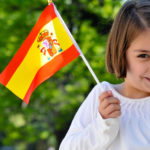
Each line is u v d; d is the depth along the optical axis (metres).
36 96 7.71
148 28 1.88
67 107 7.61
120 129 1.97
